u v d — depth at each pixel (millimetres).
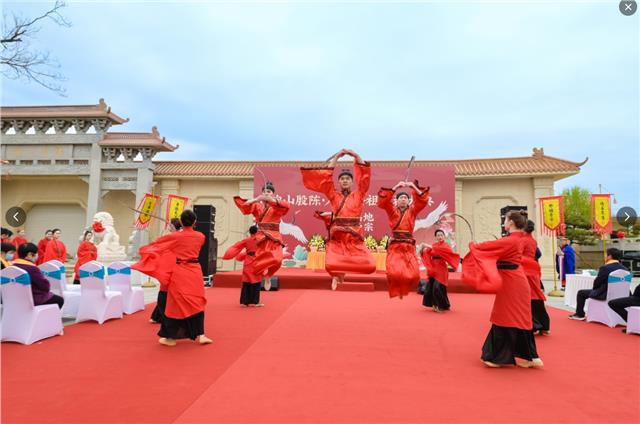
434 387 2975
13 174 14844
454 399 2742
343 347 4117
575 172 13969
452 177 13680
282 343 4262
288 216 13828
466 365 3547
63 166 14781
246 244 6828
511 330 3463
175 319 4137
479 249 3586
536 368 3508
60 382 3033
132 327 5117
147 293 9703
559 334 5055
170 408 2547
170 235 4277
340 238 4727
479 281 3473
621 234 17312
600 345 4438
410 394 2826
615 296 5609
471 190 15266
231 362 3564
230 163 16375
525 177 14766
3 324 4277
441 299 6441
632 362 3734
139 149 14672
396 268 4617
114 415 2441
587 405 2666
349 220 4719
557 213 10383
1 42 6348
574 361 3758
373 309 6648
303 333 4750
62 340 4387
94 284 5457
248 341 4344
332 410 2529
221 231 15570
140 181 14508
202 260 10156
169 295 4160
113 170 14773
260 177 14133
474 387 2988
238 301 7453
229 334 4684
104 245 11844
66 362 3559
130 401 2660
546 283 13516
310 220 13805
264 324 5270
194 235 4363
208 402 2648
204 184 15820
